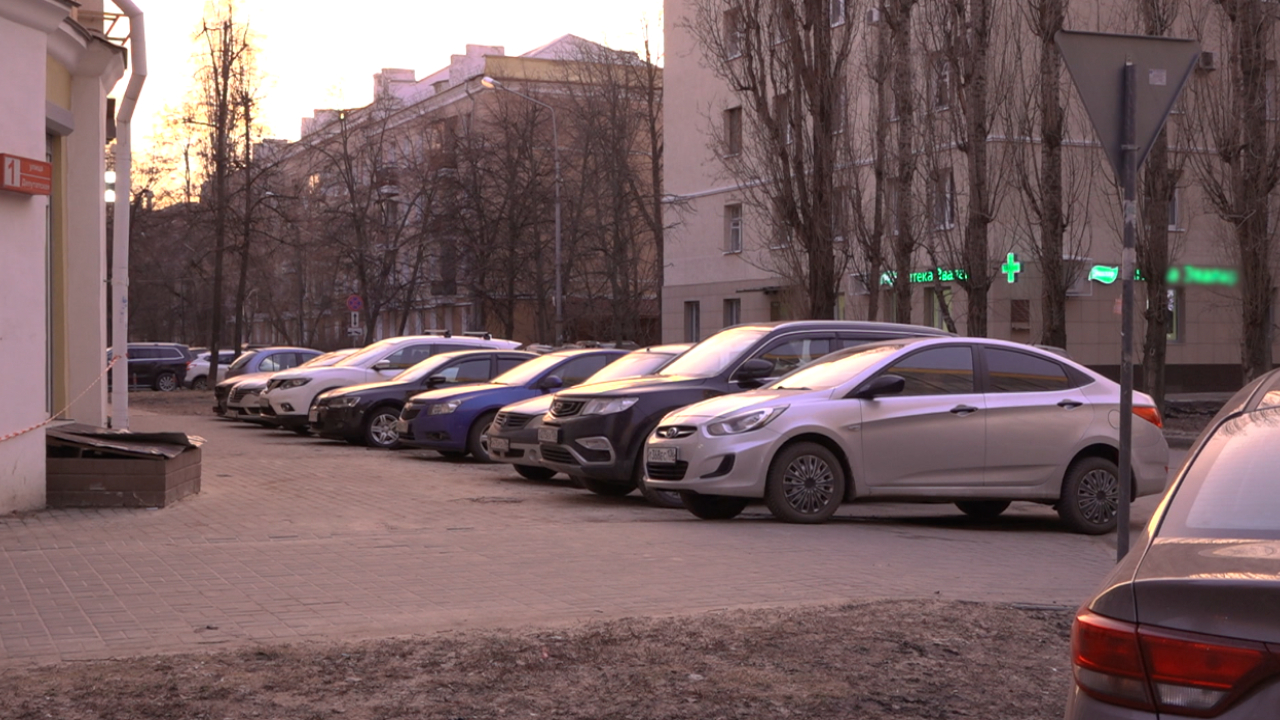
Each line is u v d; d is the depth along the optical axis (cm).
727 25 2544
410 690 530
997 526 1200
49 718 484
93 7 1775
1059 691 545
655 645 608
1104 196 3284
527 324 6388
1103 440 1153
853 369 1147
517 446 1482
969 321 2477
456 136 5172
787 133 2456
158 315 7269
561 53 7175
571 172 5244
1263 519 312
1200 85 2558
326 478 1529
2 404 1072
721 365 1308
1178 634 272
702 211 4434
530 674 557
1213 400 3231
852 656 594
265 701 511
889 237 2534
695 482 1092
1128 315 689
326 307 6116
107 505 1166
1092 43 680
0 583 778
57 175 1415
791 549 941
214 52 4112
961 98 2475
